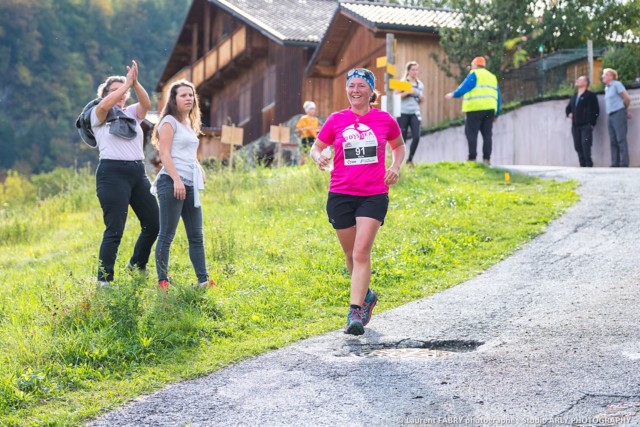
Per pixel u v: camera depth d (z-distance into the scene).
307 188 20.19
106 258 11.66
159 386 8.34
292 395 7.81
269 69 51.97
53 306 10.34
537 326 9.65
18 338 9.61
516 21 38.31
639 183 19.86
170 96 11.69
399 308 10.95
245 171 23.48
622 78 32.09
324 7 55.53
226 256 13.95
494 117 23.62
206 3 59.78
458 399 7.45
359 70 9.70
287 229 16.25
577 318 9.85
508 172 21.98
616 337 8.99
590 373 7.92
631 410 7.01
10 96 122.00
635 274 11.93
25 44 123.62
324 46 45.56
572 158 32.03
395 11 41.78
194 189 11.70
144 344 9.39
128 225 18.67
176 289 10.93
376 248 14.18
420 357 8.81
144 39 138.88
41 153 116.88
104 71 132.25
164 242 11.57
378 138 9.64
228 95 60.31
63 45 128.75
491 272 12.78
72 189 26.00
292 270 12.99
